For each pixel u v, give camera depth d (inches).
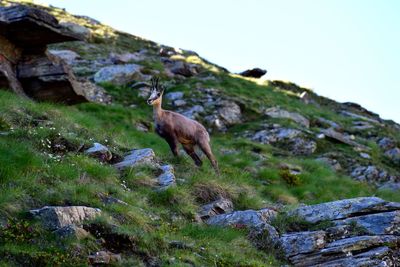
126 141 2620.6
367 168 3718.0
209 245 1754.4
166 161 2485.2
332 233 1952.5
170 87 4475.9
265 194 2652.6
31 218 1499.8
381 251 1801.2
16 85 2659.9
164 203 2005.4
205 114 4050.2
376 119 5821.9
